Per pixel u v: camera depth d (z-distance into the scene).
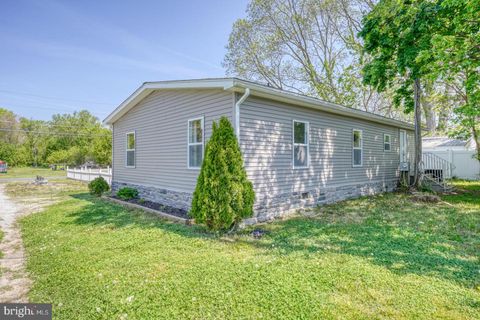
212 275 3.34
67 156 36.16
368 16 8.62
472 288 2.97
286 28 17.86
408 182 12.62
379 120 10.62
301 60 18.69
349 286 3.01
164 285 3.11
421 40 7.26
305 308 2.60
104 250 4.34
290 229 5.52
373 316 2.47
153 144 8.76
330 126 8.64
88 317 2.58
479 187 12.10
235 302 2.74
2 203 9.55
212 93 6.46
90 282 3.25
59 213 7.36
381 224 5.87
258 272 3.39
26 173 28.95
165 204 8.03
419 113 10.66
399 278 3.20
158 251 4.25
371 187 10.72
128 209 7.73
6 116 46.97
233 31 18.94
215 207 5.09
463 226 5.65
